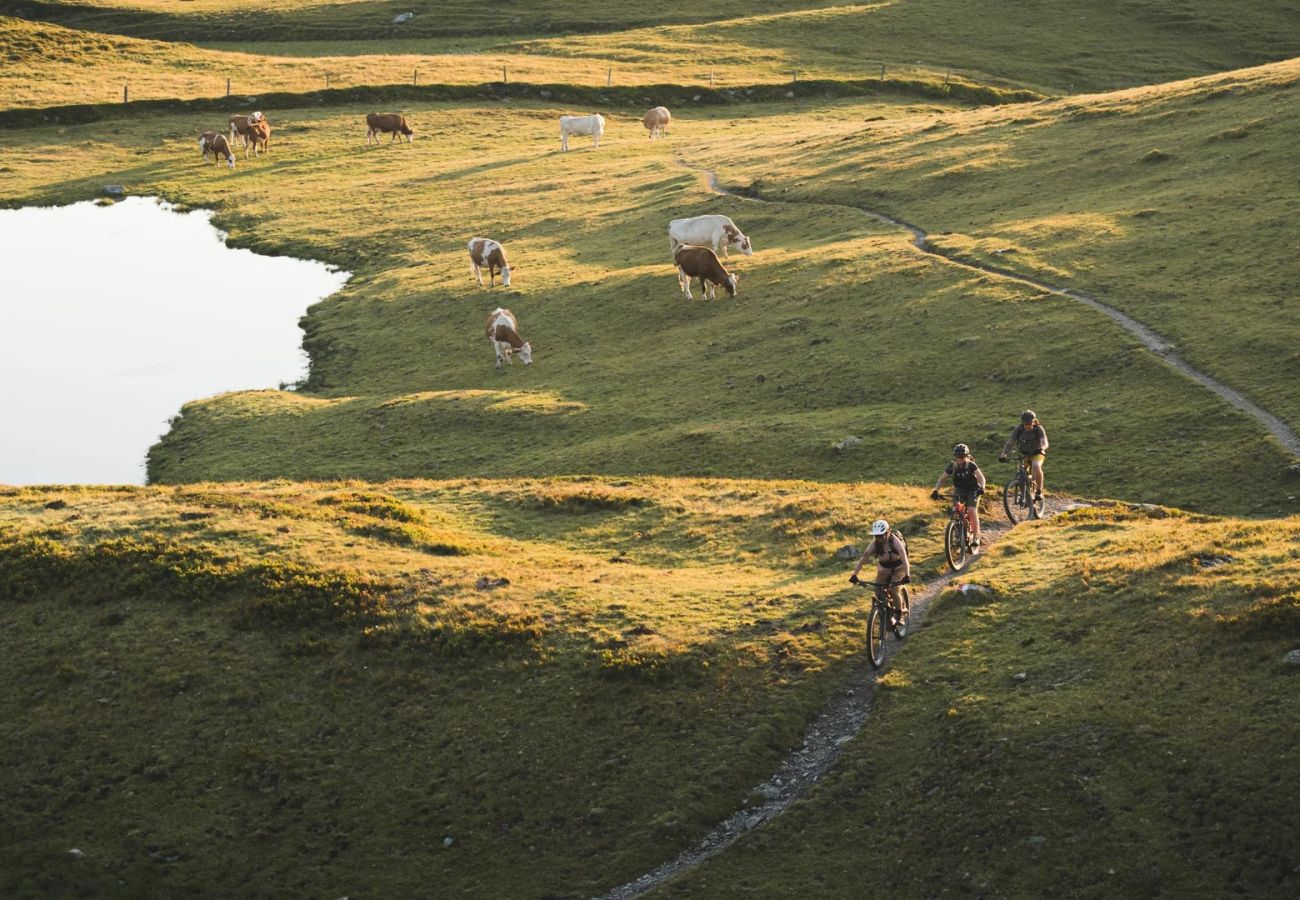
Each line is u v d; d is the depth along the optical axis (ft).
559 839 66.59
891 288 167.22
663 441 135.23
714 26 449.89
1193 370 129.39
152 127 339.36
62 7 488.02
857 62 404.57
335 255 240.12
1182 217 170.30
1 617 89.71
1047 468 116.37
